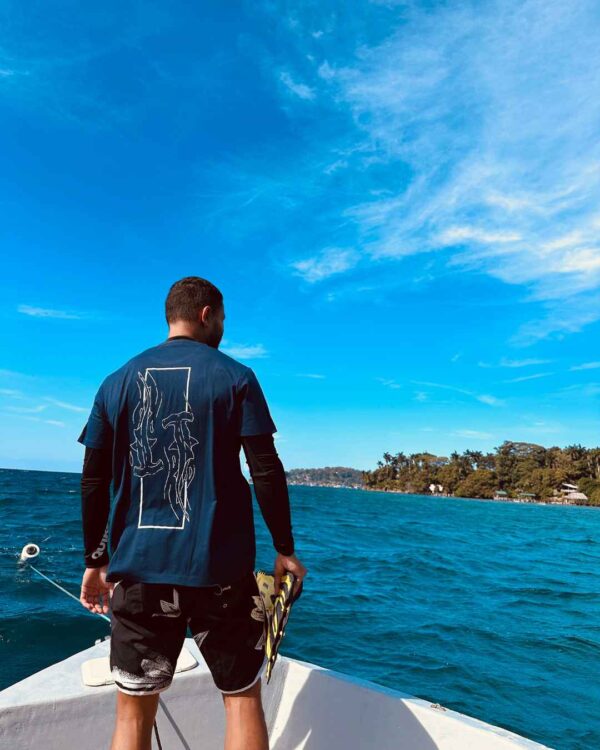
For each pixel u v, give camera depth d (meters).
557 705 5.10
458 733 2.06
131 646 1.50
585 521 57.94
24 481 59.69
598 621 8.25
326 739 2.28
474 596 9.91
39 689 2.02
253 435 1.50
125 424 1.56
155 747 2.11
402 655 6.30
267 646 1.54
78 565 10.70
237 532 1.51
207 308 1.73
